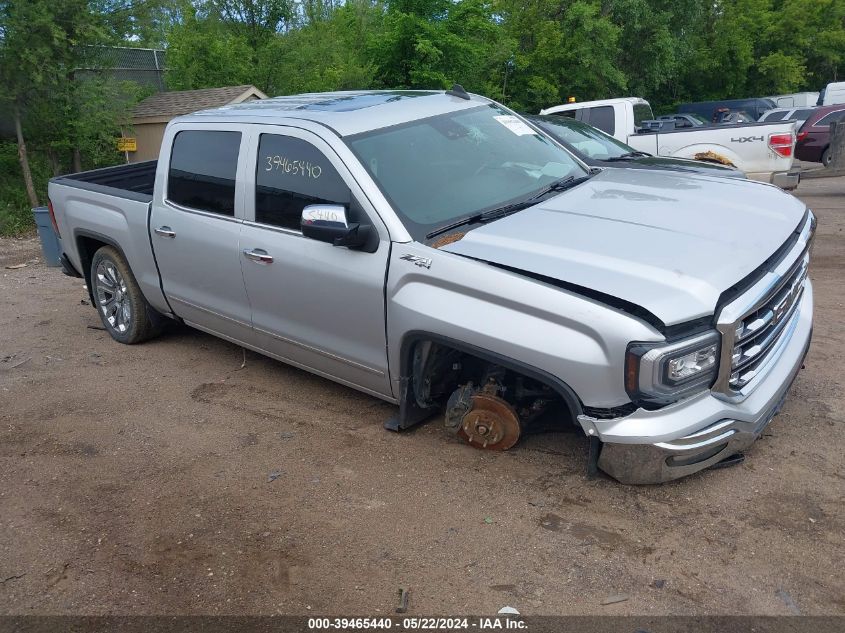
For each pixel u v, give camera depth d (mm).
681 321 3178
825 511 3482
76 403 5238
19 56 15078
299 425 4695
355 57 21344
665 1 30469
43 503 3973
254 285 4773
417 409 4359
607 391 3338
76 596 3236
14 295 8609
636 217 3975
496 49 22844
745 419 3508
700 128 11367
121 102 18172
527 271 3531
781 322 3883
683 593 3033
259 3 26156
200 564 3398
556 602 3023
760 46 37594
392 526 3582
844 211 12070
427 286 3826
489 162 4613
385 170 4215
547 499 3699
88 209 6262
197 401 5160
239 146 4812
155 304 5957
